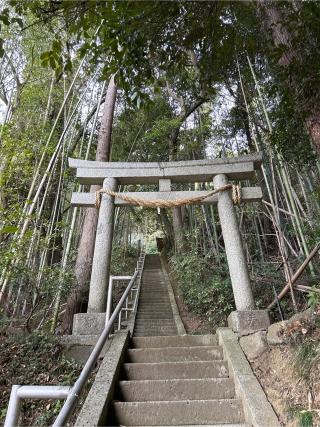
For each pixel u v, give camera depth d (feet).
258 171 25.94
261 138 21.20
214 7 10.59
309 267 16.56
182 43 11.44
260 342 10.23
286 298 17.15
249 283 13.01
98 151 20.67
